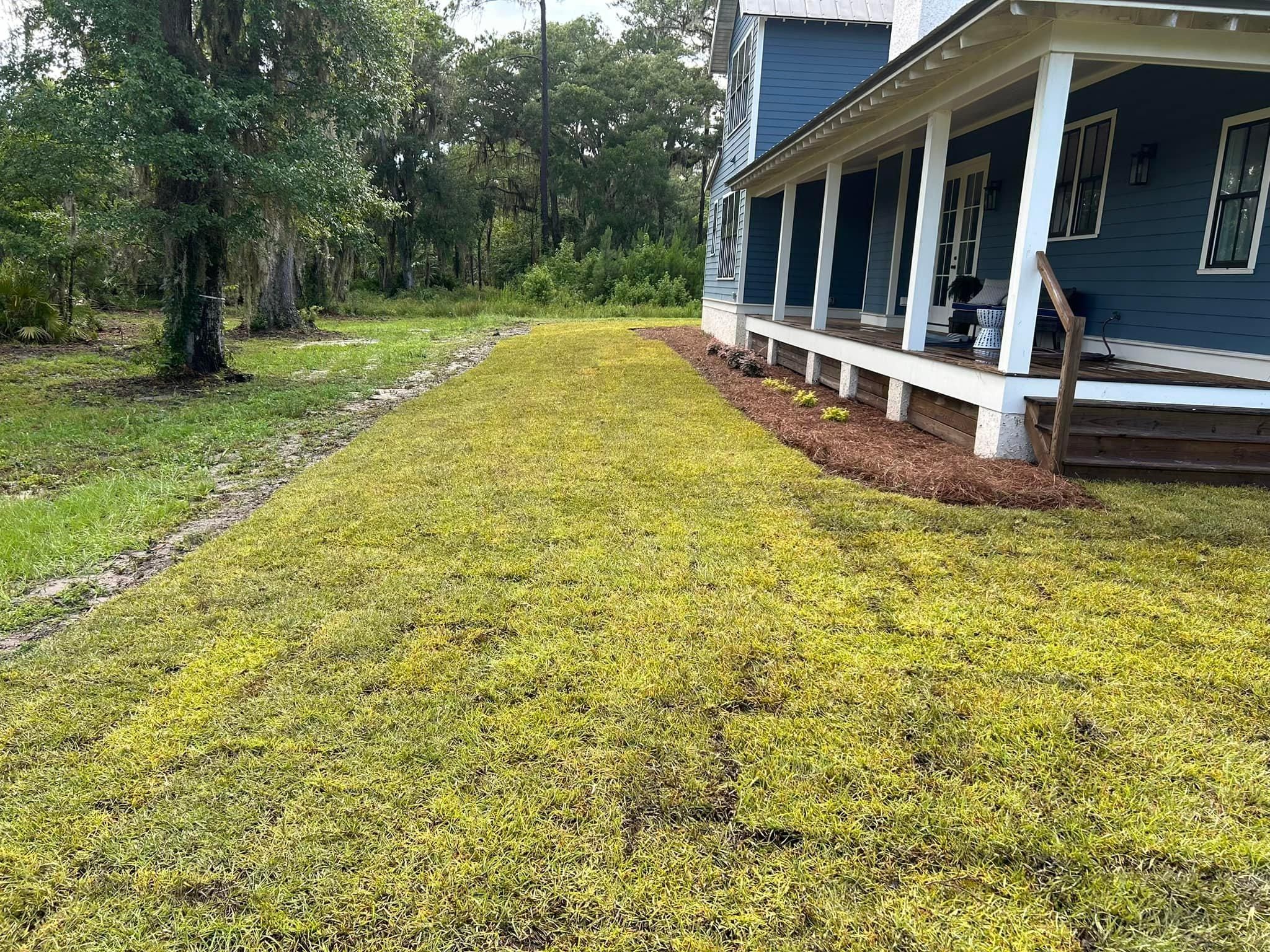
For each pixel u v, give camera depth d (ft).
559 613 10.84
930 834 6.72
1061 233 25.39
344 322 72.02
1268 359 17.78
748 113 44.65
